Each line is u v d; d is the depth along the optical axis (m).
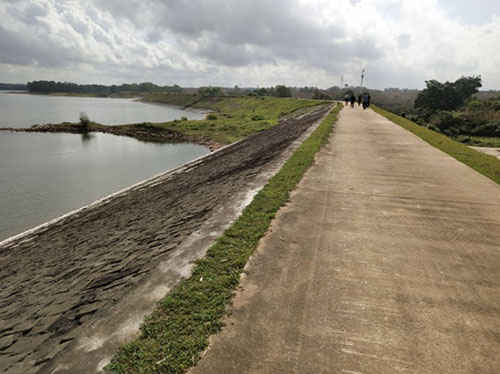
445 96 76.44
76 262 7.44
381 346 3.08
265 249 4.97
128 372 2.90
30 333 4.30
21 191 20.23
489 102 64.94
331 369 2.85
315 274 4.27
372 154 11.73
